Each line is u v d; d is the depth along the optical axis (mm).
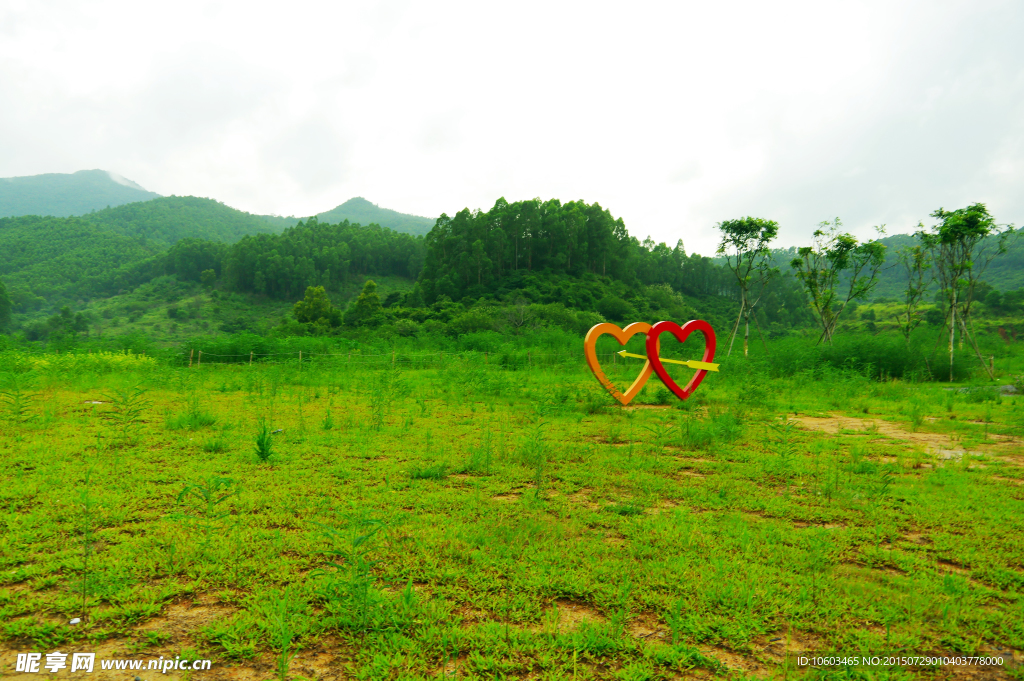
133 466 5980
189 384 14430
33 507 4652
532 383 17656
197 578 3447
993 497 5406
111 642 2799
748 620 3010
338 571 3496
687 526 4441
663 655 2709
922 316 50938
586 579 3488
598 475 6113
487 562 3707
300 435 8047
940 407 13031
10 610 3020
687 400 12844
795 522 4758
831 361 24375
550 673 2582
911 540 4359
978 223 24047
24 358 18391
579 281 88000
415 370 24281
